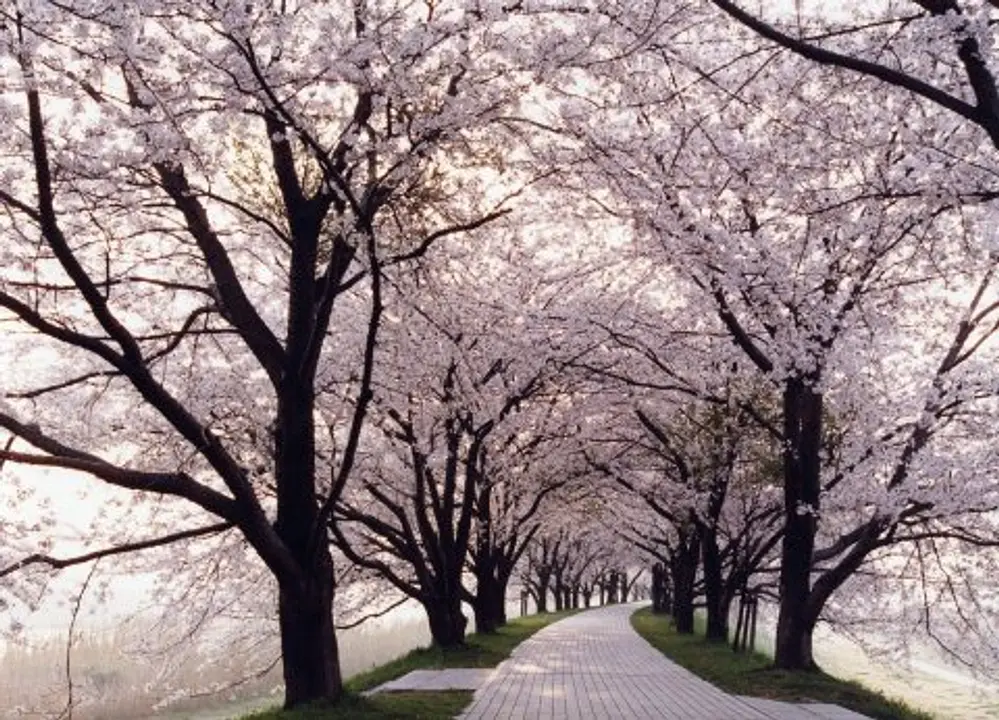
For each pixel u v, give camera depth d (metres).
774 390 18.06
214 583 17.58
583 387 21.59
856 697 13.84
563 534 49.75
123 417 15.27
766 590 26.36
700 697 13.72
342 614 24.61
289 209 11.04
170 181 10.83
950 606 19.34
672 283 18.31
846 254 13.96
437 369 17.02
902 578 19.73
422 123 9.88
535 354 18.53
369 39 9.04
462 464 22.98
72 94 8.66
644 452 26.91
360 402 10.23
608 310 18.08
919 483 15.22
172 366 15.09
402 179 10.30
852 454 17.45
